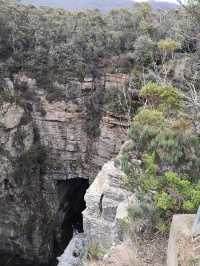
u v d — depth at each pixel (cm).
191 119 1575
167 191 1269
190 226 1027
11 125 3041
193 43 2502
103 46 3083
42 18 3388
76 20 3356
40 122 3145
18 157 3092
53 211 3228
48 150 3191
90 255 1462
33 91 3108
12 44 3162
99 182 1912
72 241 2781
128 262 1178
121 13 3456
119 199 1758
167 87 1648
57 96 3061
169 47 2436
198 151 1305
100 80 3027
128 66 2959
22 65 3108
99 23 3353
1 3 3425
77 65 3028
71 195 3512
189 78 2375
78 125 3091
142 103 2753
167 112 1616
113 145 2962
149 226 1305
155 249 1227
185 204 1184
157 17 3416
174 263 964
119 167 1644
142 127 1380
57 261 2998
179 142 1298
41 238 3134
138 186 1373
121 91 2909
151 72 2431
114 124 2931
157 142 1302
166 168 1305
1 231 3170
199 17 2058
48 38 3191
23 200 3108
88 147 3109
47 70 3083
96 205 1833
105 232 1802
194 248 957
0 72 3061
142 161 1371
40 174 3192
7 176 3080
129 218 1378
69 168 3191
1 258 3181
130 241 1277
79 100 3050
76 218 3538
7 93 3045
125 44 3108
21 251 3181
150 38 2997
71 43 3089
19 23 3281
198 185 1226
